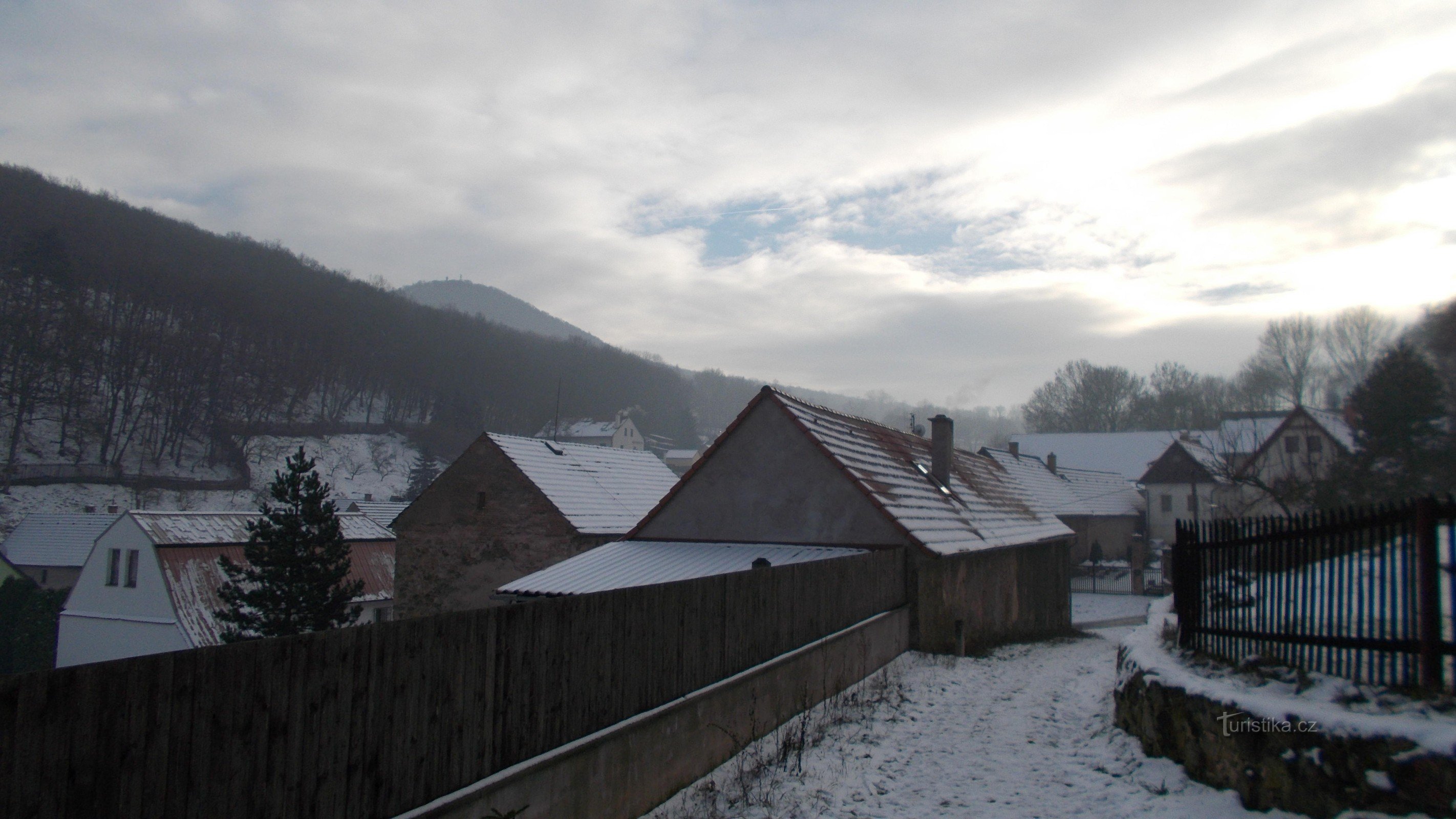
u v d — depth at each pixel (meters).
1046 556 26.45
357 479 84.25
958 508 21.86
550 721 7.04
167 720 4.28
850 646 13.75
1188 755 8.41
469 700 6.19
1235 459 32.47
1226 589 9.31
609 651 7.88
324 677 5.09
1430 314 23.97
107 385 78.06
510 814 5.81
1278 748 7.17
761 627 11.03
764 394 19.14
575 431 109.25
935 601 17.64
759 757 9.76
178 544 31.42
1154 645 11.03
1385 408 23.73
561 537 27.03
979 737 11.06
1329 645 7.76
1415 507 7.06
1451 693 6.71
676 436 133.38
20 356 71.81
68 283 76.81
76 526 49.75
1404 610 7.12
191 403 79.75
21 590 39.19
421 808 5.69
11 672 37.28
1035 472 51.50
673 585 9.02
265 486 74.81
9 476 62.28
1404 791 6.27
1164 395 89.00
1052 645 22.31
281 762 4.81
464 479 28.44
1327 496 24.44
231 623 24.27
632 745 7.92
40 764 3.78
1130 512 55.56
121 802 4.06
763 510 18.78
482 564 27.88
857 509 17.83
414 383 107.00
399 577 28.81
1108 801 8.34
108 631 31.12
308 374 95.19
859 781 9.10
